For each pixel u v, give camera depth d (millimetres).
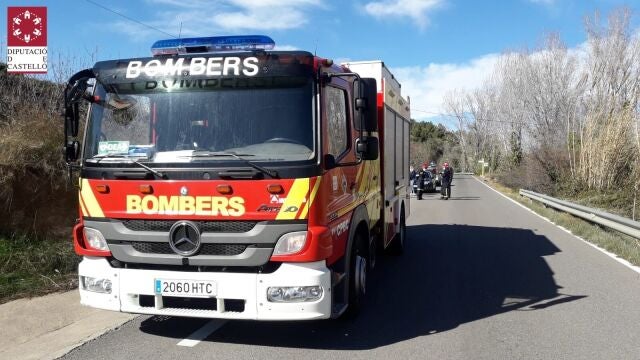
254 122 4785
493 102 70750
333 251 4938
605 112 28562
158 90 4961
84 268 4973
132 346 5062
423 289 7496
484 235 13070
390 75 8570
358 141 5082
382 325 5828
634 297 7066
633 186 25578
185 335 5391
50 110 9883
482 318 6121
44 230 8203
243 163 4582
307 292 4586
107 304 4863
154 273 4715
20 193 7941
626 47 42875
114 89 5066
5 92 10328
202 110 4871
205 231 4645
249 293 4578
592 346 5188
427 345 5199
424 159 85875
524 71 51156
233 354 4895
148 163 4734
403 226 10312
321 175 4652
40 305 6195
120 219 4828
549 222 16078
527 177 32344
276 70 4750
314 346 5137
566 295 7184
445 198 26672
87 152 5043
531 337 5453
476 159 85125
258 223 4566
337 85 5270
